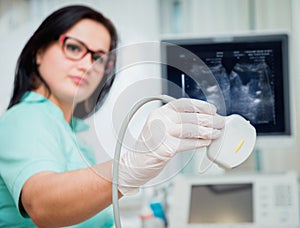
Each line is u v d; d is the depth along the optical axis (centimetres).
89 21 119
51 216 85
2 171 97
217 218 135
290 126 144
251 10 199
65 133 109
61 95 117
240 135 72
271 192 138
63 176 85
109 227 123
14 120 104
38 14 204
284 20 189
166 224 141
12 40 202
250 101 143
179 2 218
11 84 198
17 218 110
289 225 132
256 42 143
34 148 97
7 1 204
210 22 204
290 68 143
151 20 208
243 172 150
